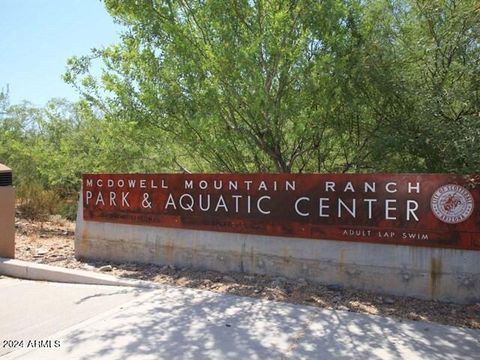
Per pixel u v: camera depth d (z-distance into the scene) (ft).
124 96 27.91
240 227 23.27
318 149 28.76
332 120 26.94
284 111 24.77
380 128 25.99
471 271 18.43
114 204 27.27
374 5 25.58
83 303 19.69
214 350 14.75
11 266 25.46
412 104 24.41
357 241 20.48
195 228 24.58
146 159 31.60
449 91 22.97
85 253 28.19
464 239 18.56
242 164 29.09
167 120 27.40
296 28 24.86
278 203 22.29
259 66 24.50
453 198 18.74
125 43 28.81
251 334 15.99
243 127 26.96
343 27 24.79
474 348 14.79
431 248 19.10
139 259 26.37
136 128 28.17
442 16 24.41
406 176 19.54
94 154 33.88
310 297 19.74
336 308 18.57
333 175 21.03
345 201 20.75
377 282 20.04
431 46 23.75
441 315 17.67
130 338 15.75
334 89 25.25
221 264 23.76
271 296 20.04
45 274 24.23
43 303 19.77
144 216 26.21
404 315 17.78
